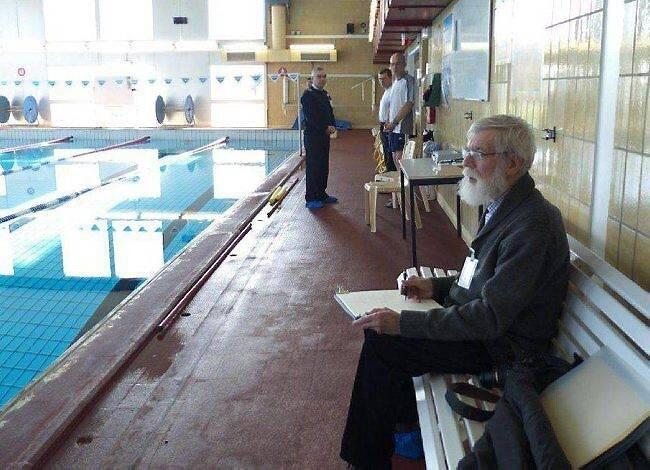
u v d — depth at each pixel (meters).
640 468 1.34
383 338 1.95
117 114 17.70
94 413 2.53
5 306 4.46
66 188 9.40
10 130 16.38
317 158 6.62
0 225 6.96
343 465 2.20
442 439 1.67
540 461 1.34
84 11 17.17
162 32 17.23
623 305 1.77
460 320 1.82
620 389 1.44
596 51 2.19
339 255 4.87
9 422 2.41
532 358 1.81
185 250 4.91
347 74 17.47
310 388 2.74
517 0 3.43
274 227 5.81
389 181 5.89
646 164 1.78
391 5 6.39
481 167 1.92
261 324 3.47
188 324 3.46
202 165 11.84
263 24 17.14
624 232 1.94
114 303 4.53
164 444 2.32
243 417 2.51
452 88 6.05
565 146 2.55
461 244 5.17
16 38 17.33
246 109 17.62
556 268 1.85
